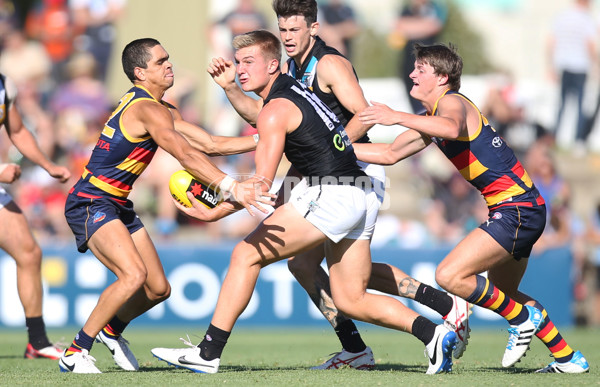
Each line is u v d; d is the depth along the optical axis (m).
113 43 50.88
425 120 15.75
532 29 52.41
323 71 17.98
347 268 16.67
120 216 17.84
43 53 49.97
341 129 16.55
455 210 42.12
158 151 42.38
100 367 18.81
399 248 34.84
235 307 16.41
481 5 52.34
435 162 44.22
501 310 17.06
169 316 34.94
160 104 17.56
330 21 49.44
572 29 48.75
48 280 34.66
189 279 35.03
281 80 16.53
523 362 20.98
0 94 21.73
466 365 19.56
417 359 22.11
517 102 47.00
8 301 34.25
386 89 49.00
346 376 15.91
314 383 14.66
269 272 35.59
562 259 35.44
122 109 17.41
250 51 16.56
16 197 41.12
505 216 17.09
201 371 16.53
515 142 45.66
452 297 17.72
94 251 17.17
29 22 50.97
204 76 49.47
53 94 47.91
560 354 17.38
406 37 49.34
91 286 34.75
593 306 39.22
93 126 46.41
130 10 50.84
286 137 16.03
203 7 50.19
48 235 40.72
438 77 17.47
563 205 39.34
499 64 52.12
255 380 15.14
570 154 47.94
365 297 16.81
